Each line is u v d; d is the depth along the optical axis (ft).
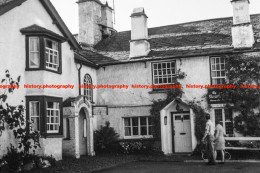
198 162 44.19
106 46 70.23
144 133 60.03
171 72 58.49
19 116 40.09
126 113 60.59
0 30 40.24
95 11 72.95
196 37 62.64
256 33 58.65
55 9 50.55
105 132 59.00
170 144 57.26
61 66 49.67
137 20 61.36
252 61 52.34
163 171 37.04
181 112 57.52
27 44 44.45
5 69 40.68
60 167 41.09
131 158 50.62
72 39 54.44
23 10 44.52
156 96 58.75
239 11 54.70
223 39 59.11
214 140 41.29
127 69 61.46
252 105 51.67
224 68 55.11
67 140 50.03
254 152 48.52
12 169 37.63
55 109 47.67
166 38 65.67
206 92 55.26
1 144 38.68
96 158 50.26
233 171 35.01
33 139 40.27
